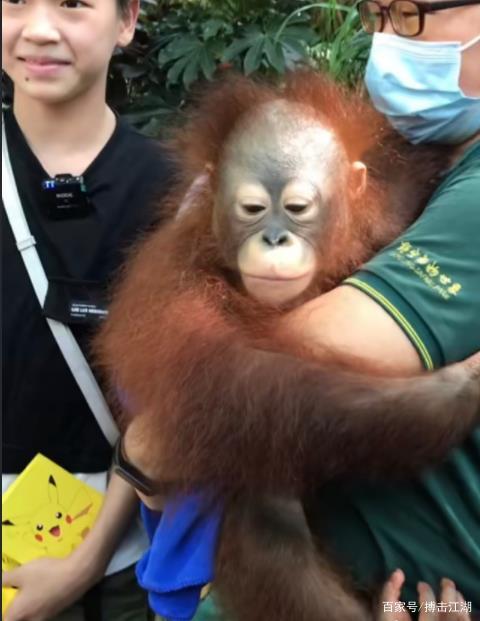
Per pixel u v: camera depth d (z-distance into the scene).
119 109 3.14
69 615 1.73
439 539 1.23
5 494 1.62
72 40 1.58
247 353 1.15
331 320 1.15
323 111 1.29
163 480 1.27
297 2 3.23
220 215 1.22
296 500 1.26
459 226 1.16
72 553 1.62
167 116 2.96
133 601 1.75
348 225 1.24
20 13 1.57
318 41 3.05
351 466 1.16
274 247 1.17
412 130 1.41
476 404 1.17
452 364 1.17
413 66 1.35
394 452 1.15
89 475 1.69
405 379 1.14
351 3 3.21
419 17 1.32
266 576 1.25
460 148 1.42
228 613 1.31
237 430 1.14
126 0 1.71
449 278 1.14
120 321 1.31
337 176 1.22
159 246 1.33
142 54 3.19
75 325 1.63
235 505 1.27
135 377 1.24
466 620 1.18
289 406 1.13
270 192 1.18
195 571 1.30
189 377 1.16
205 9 3.26
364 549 1.26
